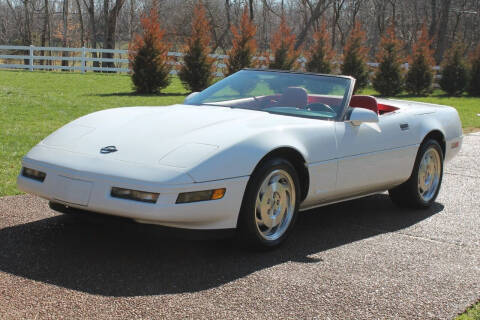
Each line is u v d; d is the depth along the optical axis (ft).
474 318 11.18
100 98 57.93
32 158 13.92
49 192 13.34
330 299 11.80
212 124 14.60
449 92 86.74
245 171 13.43
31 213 16.70
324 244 15.60
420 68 83.92
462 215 19.47
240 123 14.78
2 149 26.12
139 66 68.69
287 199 15.03
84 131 14.64
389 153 17.89
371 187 17.81
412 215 19.26
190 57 71.36
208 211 12.95
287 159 15.29
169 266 13.15
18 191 19.06
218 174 12.97
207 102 17.54
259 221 14.39
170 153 13.14
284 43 77.82
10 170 22.13
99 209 12.75
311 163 15.23
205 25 71.97
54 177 13.28
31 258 13.05
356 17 195.42
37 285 11.55
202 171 12.76
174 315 10.56
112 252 13.80
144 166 12.76
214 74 73.56
